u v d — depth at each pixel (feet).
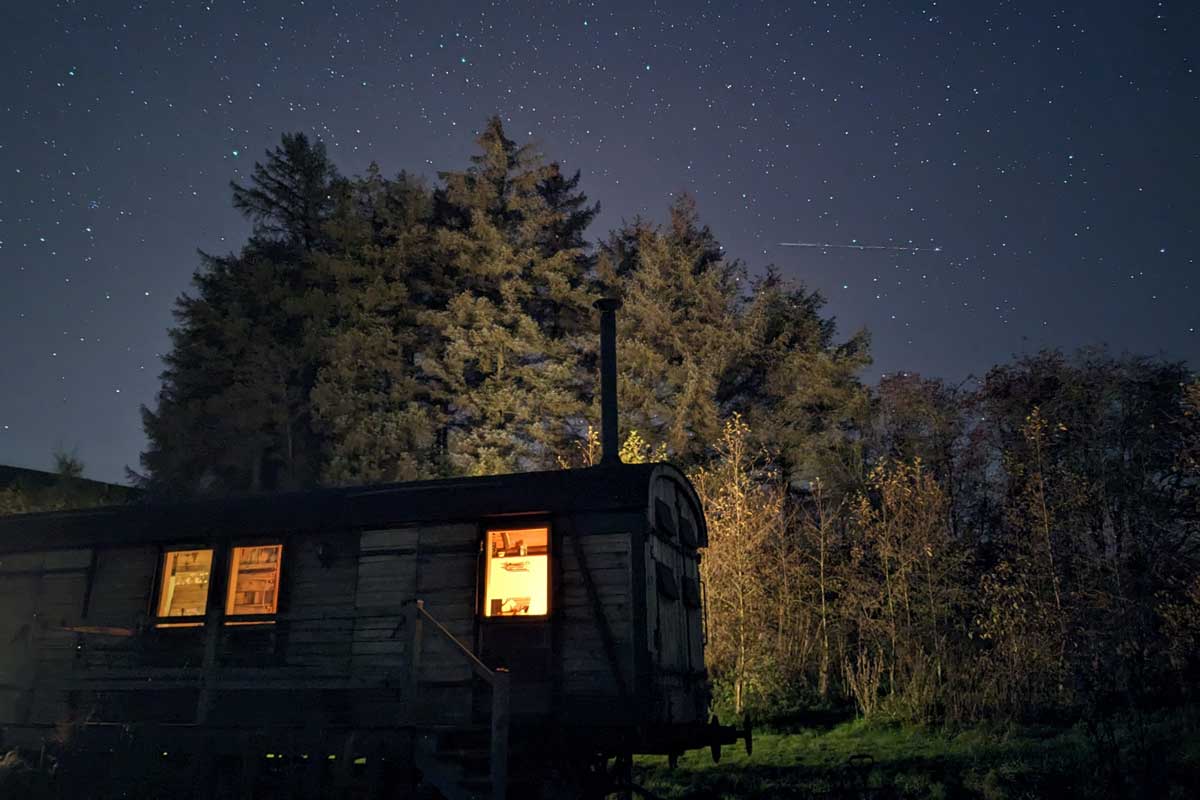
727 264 128.16
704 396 112.88
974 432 101.91
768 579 84.79
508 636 39.04
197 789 37.68
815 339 119.85
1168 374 85.25
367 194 132.87
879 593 82.38
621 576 38.37
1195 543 78.74
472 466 107.96
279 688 39.63
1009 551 83.87
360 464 104.17
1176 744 53.62
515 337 118.52
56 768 40.68
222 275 119.14
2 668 47.75
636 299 123.44
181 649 44.86
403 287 119.34
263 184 125.70
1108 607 71.61
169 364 115.24
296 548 44.57
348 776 34.91
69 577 48.37
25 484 100.53
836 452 109.29
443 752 33.96
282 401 109.81
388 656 41.09
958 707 68.59
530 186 132.26
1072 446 86.02
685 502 47.57
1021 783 50.65
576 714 36.96
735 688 77.97
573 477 41.42
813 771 57.62
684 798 53.93
